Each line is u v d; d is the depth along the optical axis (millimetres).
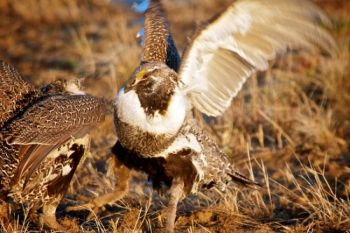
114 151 10914
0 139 9742
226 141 14172
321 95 16547
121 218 11195
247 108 15594
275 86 16547
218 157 11219
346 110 15789
